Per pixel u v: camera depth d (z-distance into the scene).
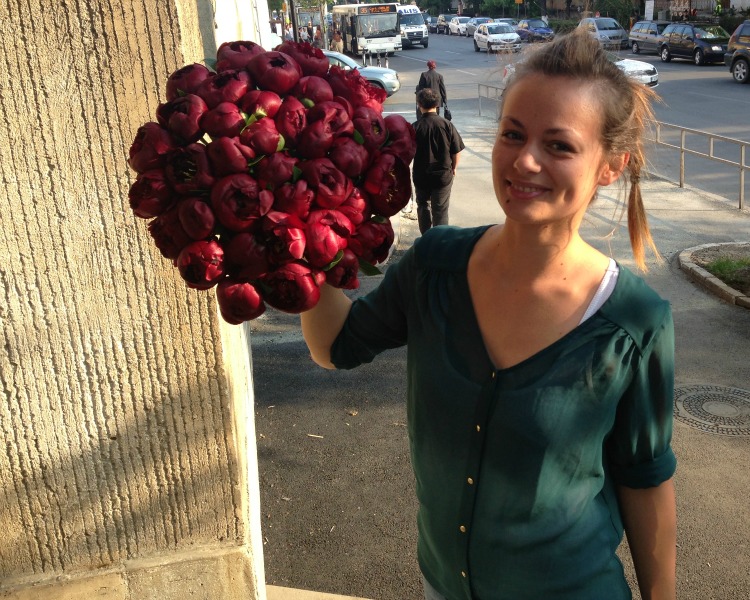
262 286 1.31
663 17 35.75
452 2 72.06
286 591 3.24
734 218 9.51
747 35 20.92
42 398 2.02
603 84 1.29
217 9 3.21
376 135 1.32
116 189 1.91
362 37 34.00
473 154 13.75
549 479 1.37
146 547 2.20
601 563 1.47
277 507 4.04
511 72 1.37
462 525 1.47
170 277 1.99
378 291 1.63
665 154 13.22
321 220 1.26
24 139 1.84
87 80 1.82
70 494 2.10
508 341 1.39
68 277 1.95
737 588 3.38
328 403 5.17
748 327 6.29
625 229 8.58
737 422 4.77
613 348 1.35
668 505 1.52
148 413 2.09
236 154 1.22
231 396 2.14
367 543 3.74
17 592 2.14
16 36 1.77
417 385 1.49
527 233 1.35
